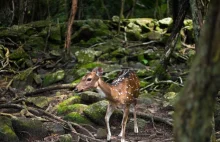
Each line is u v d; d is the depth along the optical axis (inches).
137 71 564.7
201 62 128.6
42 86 543.8
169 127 416.2
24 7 754.2
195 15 332.5
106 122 376.8
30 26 704.4
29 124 378.9
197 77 129.6
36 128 379.6
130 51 655.8
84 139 378.6
